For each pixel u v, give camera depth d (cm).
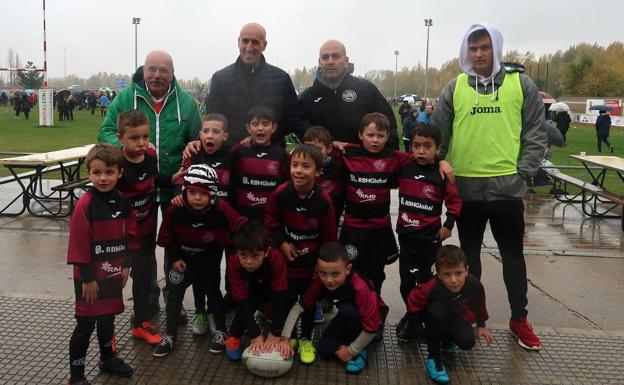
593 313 426
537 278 512
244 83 414
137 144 337
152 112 394
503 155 358
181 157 404
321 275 323
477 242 380
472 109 362
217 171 366
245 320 330
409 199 363
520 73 371
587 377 318
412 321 350
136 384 302
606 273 529
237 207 380
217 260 356
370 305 323
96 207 297
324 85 416
